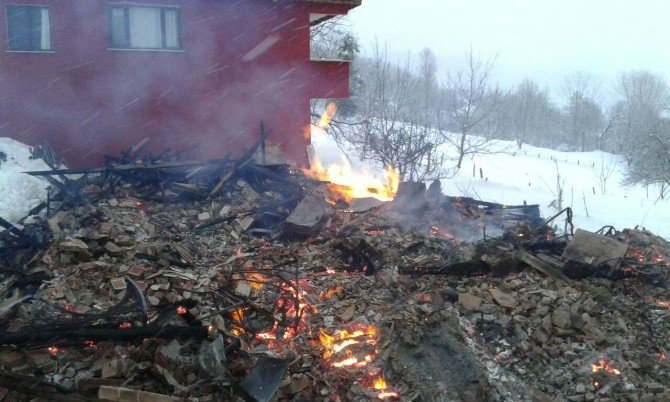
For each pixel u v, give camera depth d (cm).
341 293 892
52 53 1495
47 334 652
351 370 727
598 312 878
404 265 1006
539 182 3189
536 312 865
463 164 3588
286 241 1120
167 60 1617
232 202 1280
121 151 1588
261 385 646
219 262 979
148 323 712
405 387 717
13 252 901
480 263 987
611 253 1005
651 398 711
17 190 1122
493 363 768
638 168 3594
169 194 1247
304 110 1809
